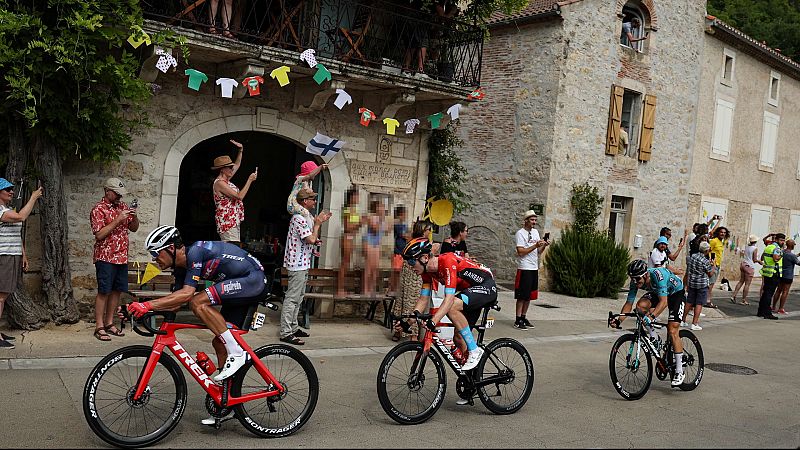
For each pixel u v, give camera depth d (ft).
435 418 17.97
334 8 31.86
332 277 30.71
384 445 15.51
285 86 29.66
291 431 15.88
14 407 16.15
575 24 47.55
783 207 72.69
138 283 25.50
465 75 33.94
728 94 62.08
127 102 25.48
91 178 25.59
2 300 21.71
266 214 41.86
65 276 24.41
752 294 57.26
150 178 26.68
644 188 54.34
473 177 51.42
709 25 57.88
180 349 15.17
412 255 18.31
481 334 19.03
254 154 41.81
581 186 48.96
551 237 47.65
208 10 26.68
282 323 25.88
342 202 31.60
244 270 15.67
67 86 22.95
